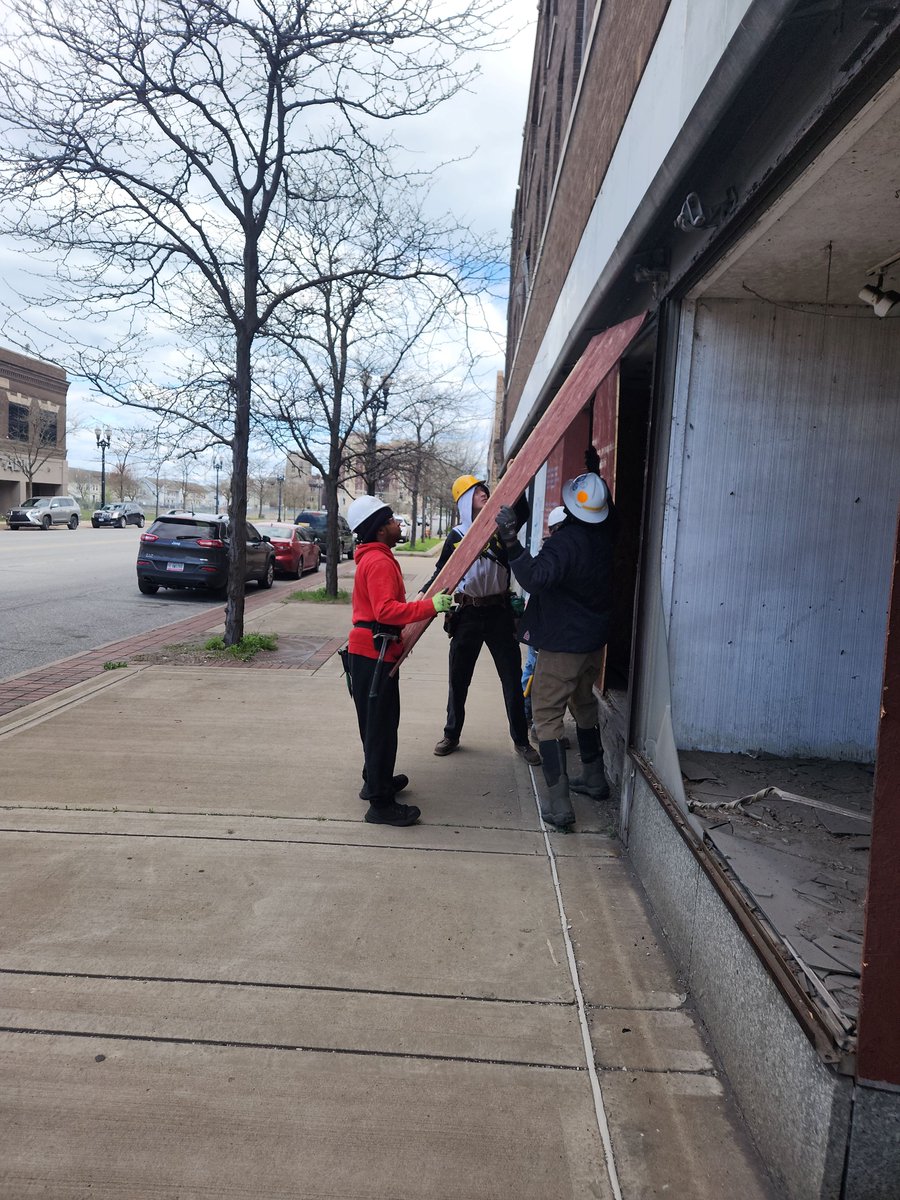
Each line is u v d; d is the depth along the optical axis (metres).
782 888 2.84
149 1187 2.12
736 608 4.18
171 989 2.96
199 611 14.23
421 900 3.68
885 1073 1.91
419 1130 2.34
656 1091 2.53
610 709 5.50
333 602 15.49
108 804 4.66
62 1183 2.13
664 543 4.14
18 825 4.34
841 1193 1.94
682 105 3.35
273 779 5.17
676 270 4.04
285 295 9.23
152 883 3.74
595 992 3.03
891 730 1.89
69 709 6.78
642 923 3.55
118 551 27.55
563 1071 2.61
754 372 4.07
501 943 3.34
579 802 4.99
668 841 3.46
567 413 4.23
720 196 3.35
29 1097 2.42
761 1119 2.29
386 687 4.42
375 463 16.36
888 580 4.18
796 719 4.26
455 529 5.81
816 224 3.01
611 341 4.42
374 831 4.43
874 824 1.90
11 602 14.50
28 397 55.84
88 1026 2.74
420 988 3.01
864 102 2.16
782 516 4.14
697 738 4.27
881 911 1.90
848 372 4.07
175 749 5.73
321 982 3.03
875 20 2.02
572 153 7.93
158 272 8.81
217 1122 2.35
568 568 4.34
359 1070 2.58
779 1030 2.23
